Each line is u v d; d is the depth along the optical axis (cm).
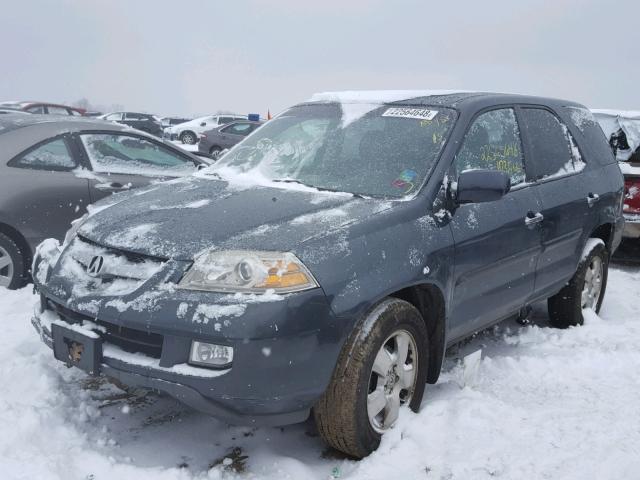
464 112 380
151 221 309
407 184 341
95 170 563
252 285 264
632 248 855
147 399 354
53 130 550
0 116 590
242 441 315
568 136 482
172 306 265
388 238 302
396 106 399
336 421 287
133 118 3219
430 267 315
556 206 427
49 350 401
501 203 378
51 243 353
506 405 349
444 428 321
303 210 312
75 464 277
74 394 353
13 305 483
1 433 293
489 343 464
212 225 296
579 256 479
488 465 291
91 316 283
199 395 261
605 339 467
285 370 263
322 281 271
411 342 318
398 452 298
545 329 489
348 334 280
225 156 431
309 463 299
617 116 934
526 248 396
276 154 398
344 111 410
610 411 349
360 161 365
